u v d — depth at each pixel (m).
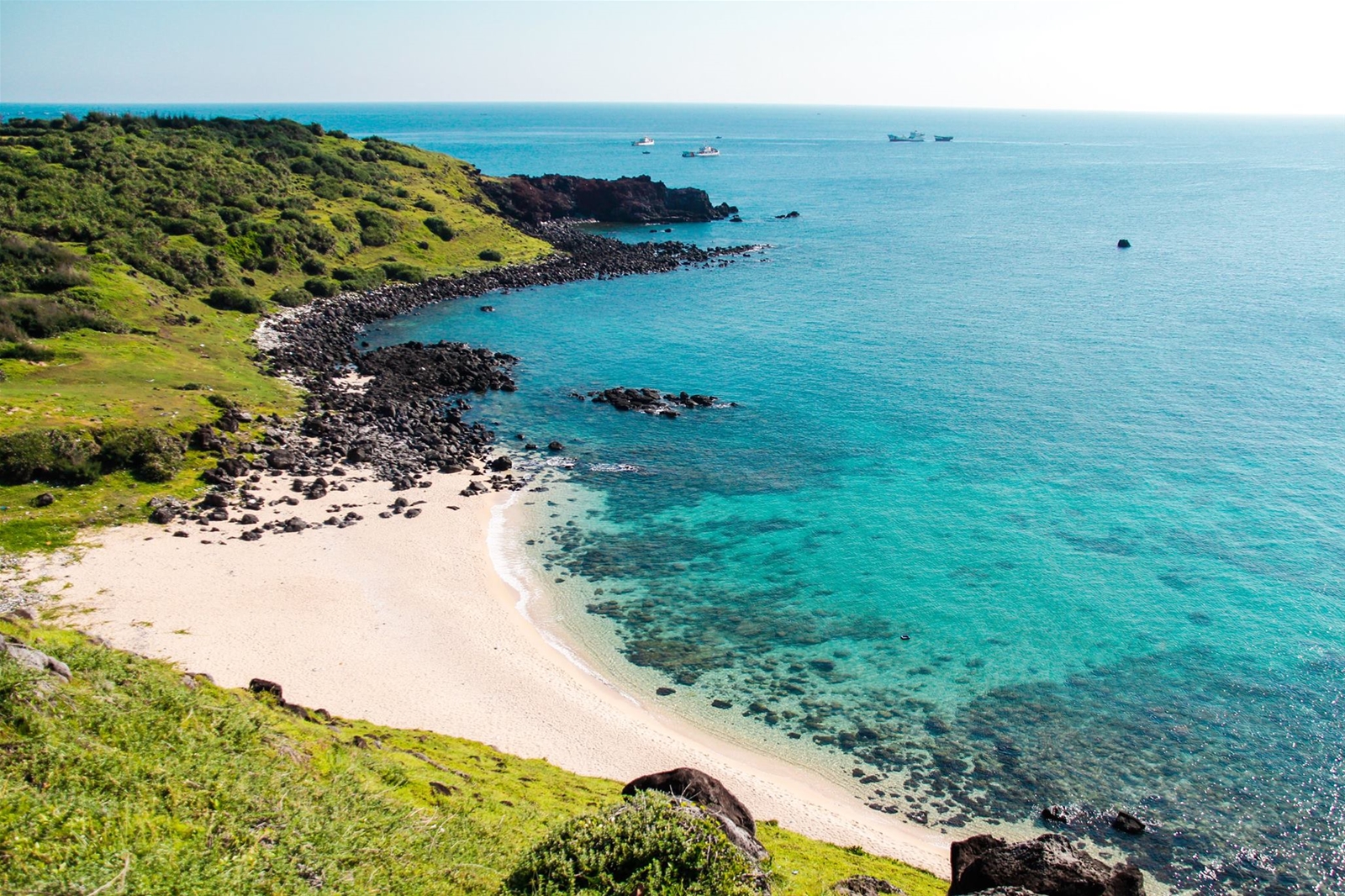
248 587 49.81
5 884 14.73
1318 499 63.84
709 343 110.19
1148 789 37.94
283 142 172.00
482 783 30.03
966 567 56.59
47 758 19.02
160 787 19.64
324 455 69.62
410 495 64.69
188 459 64.38
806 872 26.94
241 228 122.56
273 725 26.48
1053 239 185.75
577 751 39.25
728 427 81.75
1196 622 49.78
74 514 55.19
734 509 65.19
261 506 59.97
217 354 89.12
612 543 59.97
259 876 17.73
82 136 139.12
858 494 67.50
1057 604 52.06
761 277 149.75
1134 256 164.25
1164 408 83.88
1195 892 32.66
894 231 198.50
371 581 52.19
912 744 41.06
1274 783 38.06
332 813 21.64
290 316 110.75
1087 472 70.25
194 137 159.75
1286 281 140.00
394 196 165.88
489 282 140.50
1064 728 41.91
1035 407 85.25
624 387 91.44
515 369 99.25
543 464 72.94
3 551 49.81
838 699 44.22
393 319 119.44
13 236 95.25
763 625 50.66
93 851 16.41
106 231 107.19
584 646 48.34
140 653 41.47
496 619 49.75
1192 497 65.12
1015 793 37.94
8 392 67.62
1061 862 20.81
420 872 20.56
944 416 83.62
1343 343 103.44
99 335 84.38
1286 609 50.66
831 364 100.81
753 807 35.94
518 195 196.00
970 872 21.61
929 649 48.25
